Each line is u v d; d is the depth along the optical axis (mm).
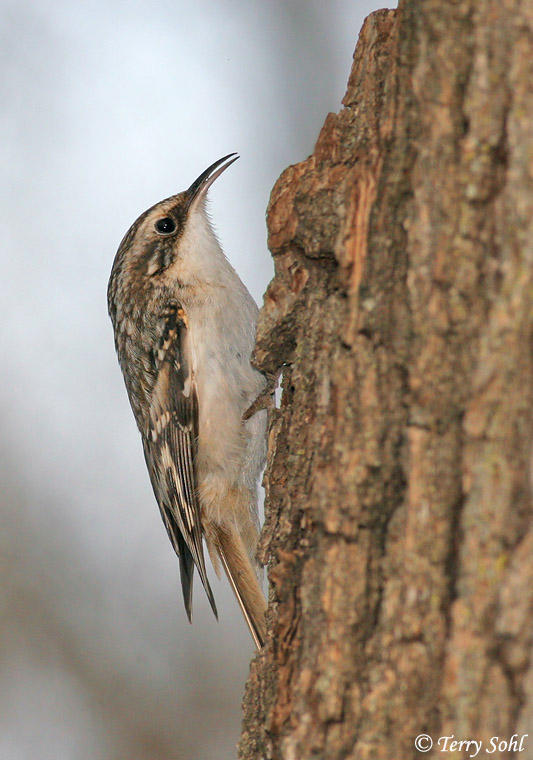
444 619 1352
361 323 1537
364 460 1486
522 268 1347
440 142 1461
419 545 1388
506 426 1334
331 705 1459
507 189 1375
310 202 1881
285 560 1690
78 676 4328
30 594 4406
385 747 1373
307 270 1920
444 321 1412
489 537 1322
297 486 1737
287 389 2047
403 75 1574
